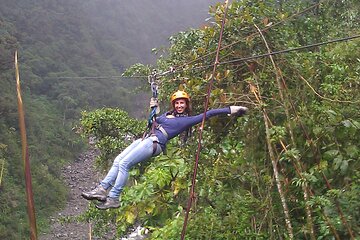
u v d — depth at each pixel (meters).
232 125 5.85
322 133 4.74
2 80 40.94
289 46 6.11
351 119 4.64
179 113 4.88
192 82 6.14
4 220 27.75
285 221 4.77
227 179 5.57
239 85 5.98
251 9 6.50
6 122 37.56
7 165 31.72
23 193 32.06
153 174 6.07
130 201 5.99
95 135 13.41
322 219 4.30
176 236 5.02
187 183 6.05
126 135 13.47
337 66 5.42
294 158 4.65
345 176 4.61
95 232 14.09
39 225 30.48
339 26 8.05
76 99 54.28
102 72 64.50
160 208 6.29
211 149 5.81
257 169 5.28
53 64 57.41
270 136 4.97
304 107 5.11
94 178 40.97
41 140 41.72
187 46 9.11
